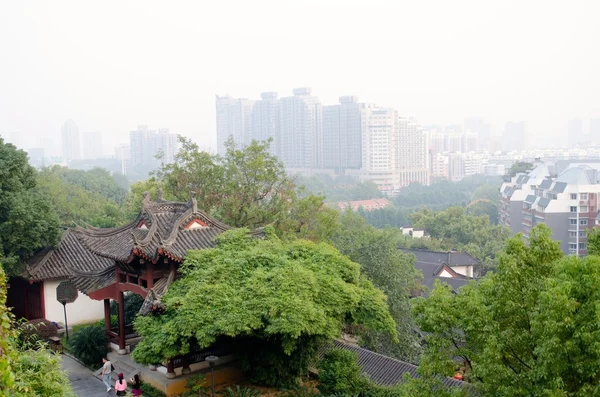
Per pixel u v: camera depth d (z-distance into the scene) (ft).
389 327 84.02
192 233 91.04
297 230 149.38
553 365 43.39
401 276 126.21
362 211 432.66
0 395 34.40
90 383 88.69
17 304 126.72
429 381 54.70
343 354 86.28
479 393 53.42
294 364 84.38
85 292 96.94
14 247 107.96
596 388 41.34
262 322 75.97
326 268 88.53
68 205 230.89
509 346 49.26
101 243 96.37
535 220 315.37
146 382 85.20
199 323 74.49
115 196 353.31
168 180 147.84
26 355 49.42
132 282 92.48
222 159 151.53
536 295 50.24
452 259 237.04
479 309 51.13
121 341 94.89
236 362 88.58
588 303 44.11
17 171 110.42
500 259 53.21
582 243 287.48
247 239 92.63
